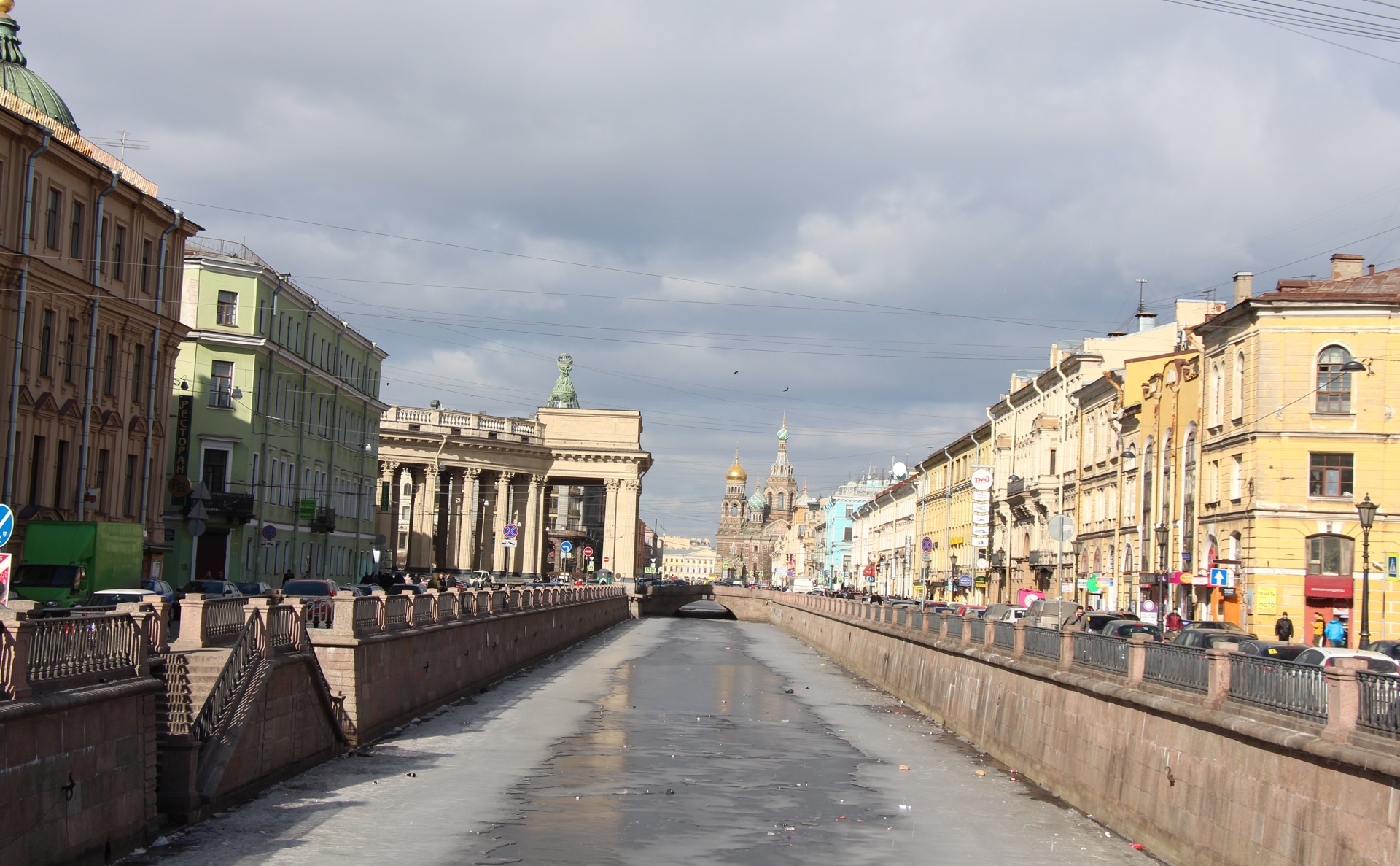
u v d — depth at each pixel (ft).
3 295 136.77
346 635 100.83
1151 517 196.85
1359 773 50.83
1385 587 155.43
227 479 205.57
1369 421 156.25
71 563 125.29
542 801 84.58
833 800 87.81
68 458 151.53
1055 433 259.39
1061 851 73.10
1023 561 276.41
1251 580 157.99
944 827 79.51
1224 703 64.28
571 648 239.09
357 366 279.28
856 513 553.64
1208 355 176.45
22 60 163.32
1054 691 93.15
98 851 59.88
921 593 389.39
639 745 111.55
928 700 139.54
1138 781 75.10
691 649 250.16
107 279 157.99
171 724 73.67
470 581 330.34
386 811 79.20
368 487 289.74
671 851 71.87
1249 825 60.08
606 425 427.74
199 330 204.03
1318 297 156.76
